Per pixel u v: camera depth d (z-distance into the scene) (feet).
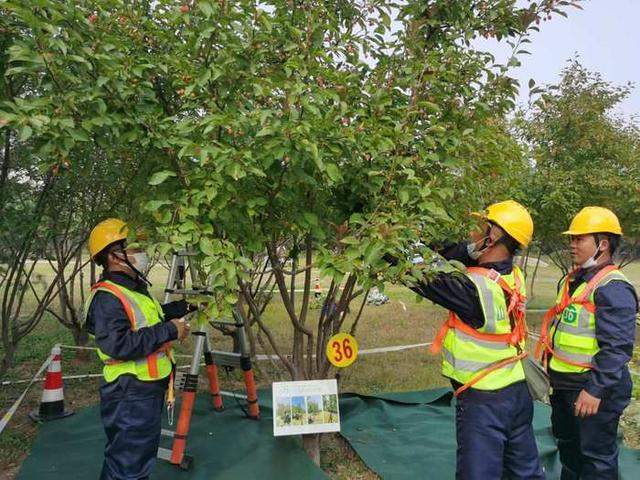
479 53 11.64
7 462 12.79
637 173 28.66
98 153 13.01
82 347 20.11
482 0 12.69
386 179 9.81
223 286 8.84
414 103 11.00
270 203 10.00
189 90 8.59
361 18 11.88
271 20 9.21
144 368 9.43
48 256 16.76
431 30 12.85
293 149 8.59
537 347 11.36
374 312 36.94
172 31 10.17
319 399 12.26
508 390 9.04
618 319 9.61
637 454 13.73
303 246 12.69
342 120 9.71
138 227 9.22
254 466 12.16
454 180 11.06
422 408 16.61
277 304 37.65
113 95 8.59
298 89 8.36
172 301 12.54
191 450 13.05
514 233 9.29
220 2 8.53
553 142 28.43
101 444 13.33
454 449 13.60
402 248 8.89
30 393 17.99
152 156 9.80
